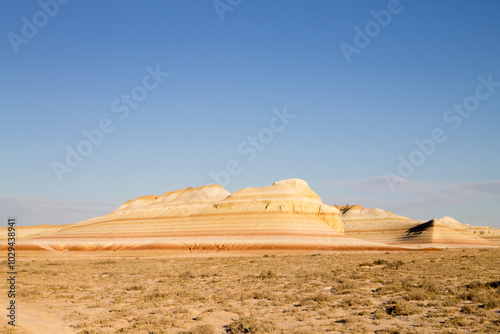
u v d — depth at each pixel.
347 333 17.36
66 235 129.75
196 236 117.19
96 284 39.34
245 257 85.25
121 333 18.17
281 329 18.23
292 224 117.19
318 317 20.89
